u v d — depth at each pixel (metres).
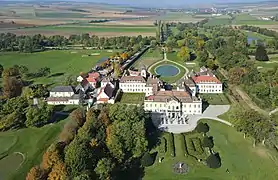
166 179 166.50
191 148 196.88
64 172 148.12
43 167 158.50
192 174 170.75
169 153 191.12
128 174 170.88
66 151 162.25
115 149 174.38
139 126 191.50
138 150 183.12
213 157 177.25
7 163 178.50
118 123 193.75
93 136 181.50
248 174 170.12
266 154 188.38
